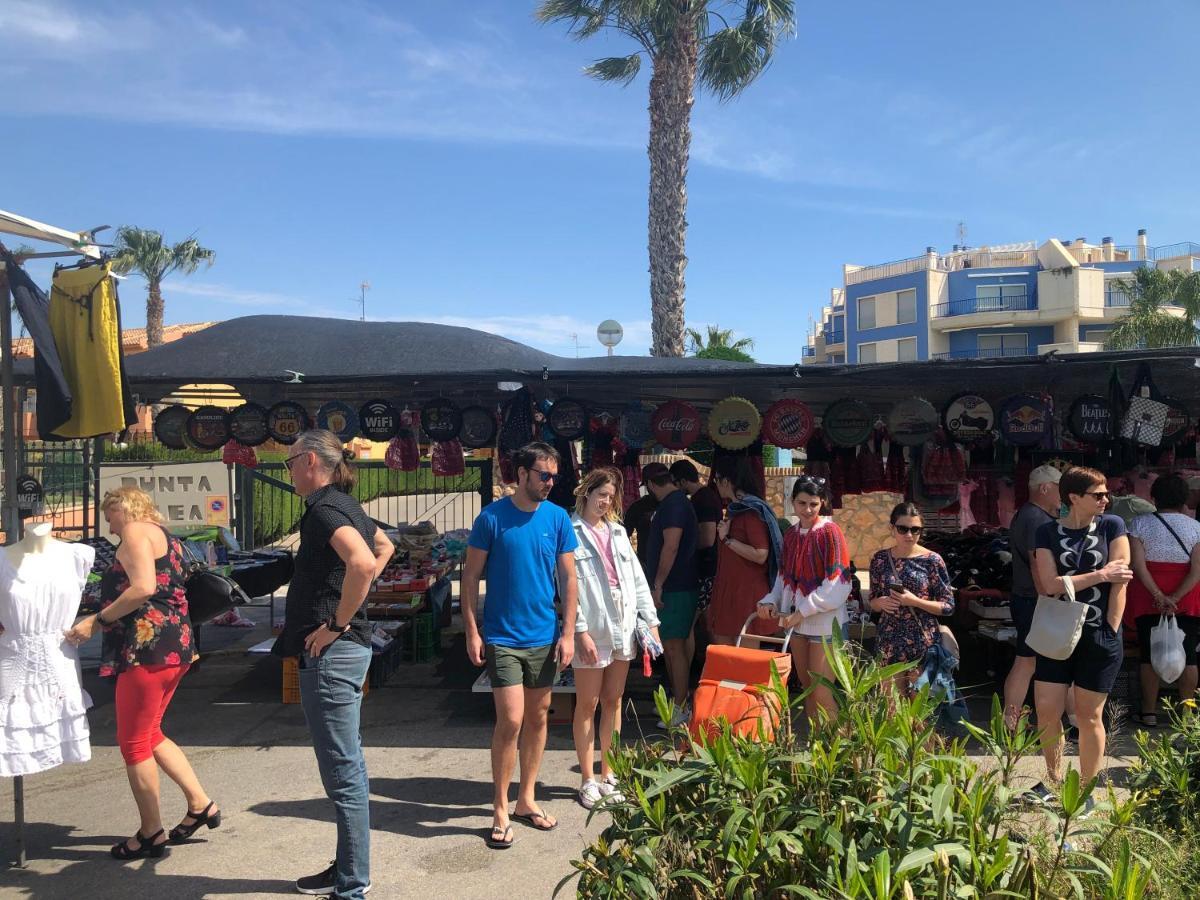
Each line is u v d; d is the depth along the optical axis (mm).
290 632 3523
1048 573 4062
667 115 13484
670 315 13594
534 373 6172
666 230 13555
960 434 6863
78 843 4145
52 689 3670
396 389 7453
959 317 51188
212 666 7750
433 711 6371
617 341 8570
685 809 2555
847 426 7062
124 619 3871
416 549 7828
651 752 2807
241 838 4191
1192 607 5508
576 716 4562
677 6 13188
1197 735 3744
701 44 14336
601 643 4500
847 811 2316
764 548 5527
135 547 3803
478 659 4105
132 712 3887
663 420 7070
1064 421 7652
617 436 8281
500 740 4070
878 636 4965
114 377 5289
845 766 2494
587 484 4605
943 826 2238
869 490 8789
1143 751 3727
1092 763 4070
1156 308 32750
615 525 4660
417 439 7895
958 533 8383
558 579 4273
